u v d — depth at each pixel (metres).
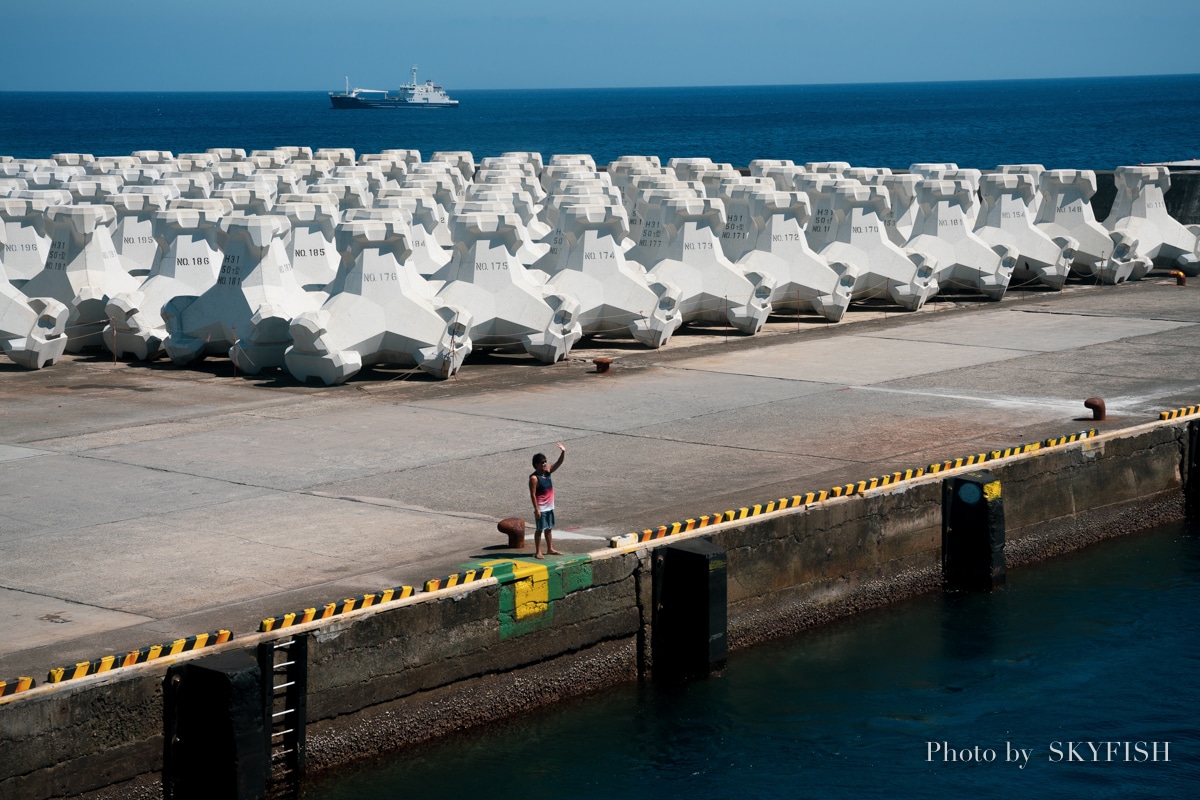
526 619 14.94
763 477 18.91
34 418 22.33
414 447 20.52
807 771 14.45
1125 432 21.67
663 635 16.23
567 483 18.59
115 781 12.07
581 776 14.12
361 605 13.68
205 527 16.59
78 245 28.28
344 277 25.44
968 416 22.52
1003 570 19.47
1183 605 18.98
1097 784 14.32
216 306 26.38
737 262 31.39
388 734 13.92
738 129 182.50
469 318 25.61
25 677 11.98
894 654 17.20
